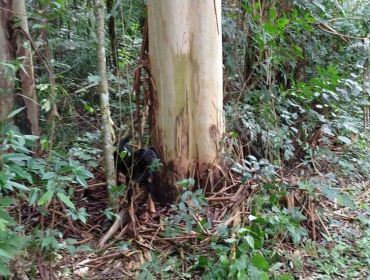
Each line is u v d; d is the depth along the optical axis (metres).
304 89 5.27
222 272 3.42
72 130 5.25
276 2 5.99
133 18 6.17
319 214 4.54
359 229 4.58
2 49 4.34
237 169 4.52
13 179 3.28
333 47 6.86
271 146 5.21
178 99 4.35
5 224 2.86
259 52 5.52
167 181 4.41
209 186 4.52
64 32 6.64
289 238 4.11
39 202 3.10
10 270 3.08
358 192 5.41
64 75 6.26
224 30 5.48
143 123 4.63
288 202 4.36
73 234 3.90
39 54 4.49
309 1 6.43
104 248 3.76
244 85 5.23
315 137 5.91
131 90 5.30
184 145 4.41
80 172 3.42
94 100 6.13
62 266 3.53
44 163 3.46
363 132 6.65
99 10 3.81
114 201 3.96
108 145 3.94
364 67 6.84
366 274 3.87
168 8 4.20
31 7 5.75
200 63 4.36
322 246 4.18
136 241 3.83
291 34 5.67
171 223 3.94
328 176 4.90
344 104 6.39
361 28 7.15
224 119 4.77
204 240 3.84
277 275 3.61
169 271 3.62
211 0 4.30
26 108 4.55
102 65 3.85
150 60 4.42
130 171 4.02
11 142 3.22
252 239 3.55
